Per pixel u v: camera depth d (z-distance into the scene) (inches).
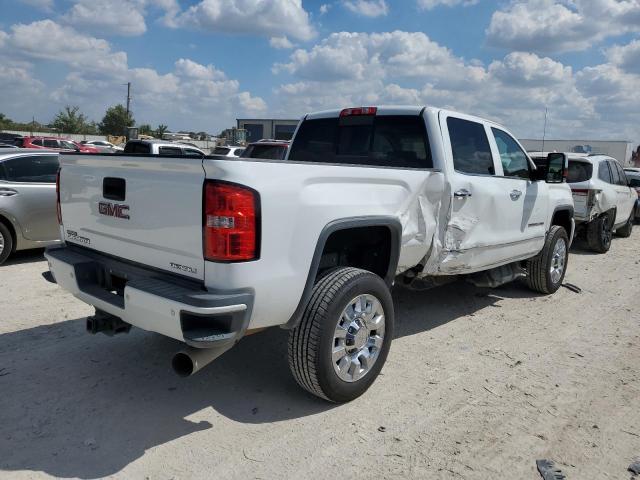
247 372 166.9
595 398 156.3
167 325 120.4
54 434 129.2
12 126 2874.0
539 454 127.0
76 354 175.9
